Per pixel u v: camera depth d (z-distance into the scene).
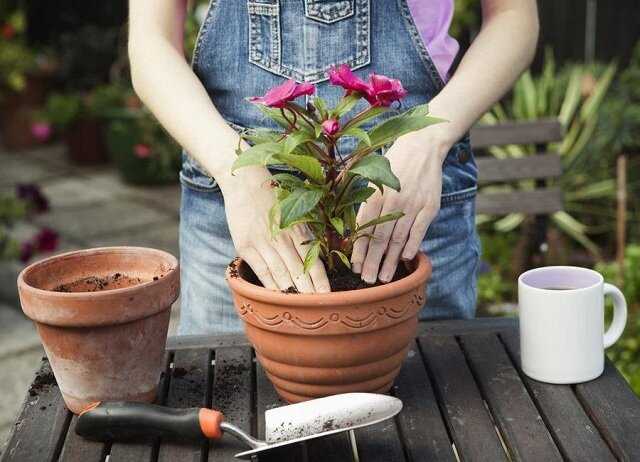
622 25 4.14
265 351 1.15
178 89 1.34
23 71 5.58
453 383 1.25
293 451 1.09
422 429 1.13
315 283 1.14
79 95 5.41
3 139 5.76
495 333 1.40
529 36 1.43
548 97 4.04
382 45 1.45
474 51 1.40
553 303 1.20
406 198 1.21
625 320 1.32
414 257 1.22
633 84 3.90
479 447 1.09
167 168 4.88
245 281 1.14
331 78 1.08
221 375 1.29
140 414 1.10
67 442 1.12
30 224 4.33
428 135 1.26
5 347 3.13
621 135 3.73
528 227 3.38
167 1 1.44
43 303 1.11
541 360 1.23
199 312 1.61
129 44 1.43
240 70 1.47
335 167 1.13
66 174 5.20
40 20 6.09
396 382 1.25
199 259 1.58
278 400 1.22
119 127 4.87
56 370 1.17
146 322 1.15
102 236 4.16
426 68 1.46
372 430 1.13
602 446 1.08
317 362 1.12
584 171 3.85
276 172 1.45
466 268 1.60
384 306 1.09
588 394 1.19
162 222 4.34
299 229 1.17
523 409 1.17
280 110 1.13
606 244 3.82
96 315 1.11
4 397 2.78
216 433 1.09
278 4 1.43
